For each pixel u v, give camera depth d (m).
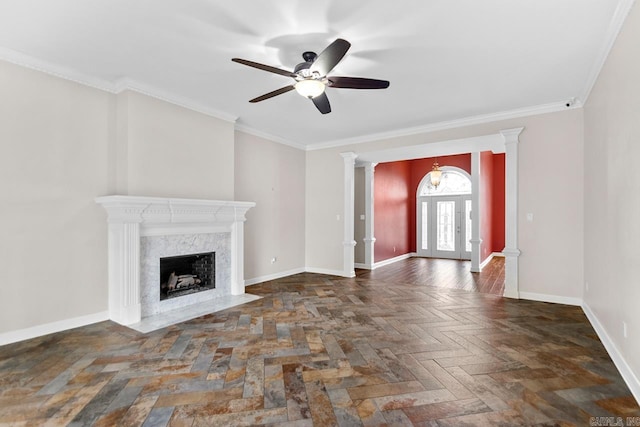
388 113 4.42
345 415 1.80
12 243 2.82
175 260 4.05
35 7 2.19
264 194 5.48
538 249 4.23
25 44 2.68
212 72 3.19
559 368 2.35
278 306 3.94
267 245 5.54
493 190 8.87
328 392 2.04
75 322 3.18
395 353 2.61
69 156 3.16
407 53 2.80
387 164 7.96
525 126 4.27
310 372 2.29
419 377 2.22
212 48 2.74
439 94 3.73
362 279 5.69
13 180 2.82
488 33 2.49
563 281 4.07
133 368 2.35
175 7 2.20
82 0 2.11
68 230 3.15
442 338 2.92
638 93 1.95
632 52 2.06
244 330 3.12
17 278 2.84
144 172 3.51
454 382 2.16
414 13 2.25
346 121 4.80
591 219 3.44
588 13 2.23
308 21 2.35
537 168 4.21
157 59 2.94
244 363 2.43
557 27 2.40
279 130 5.32
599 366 2.38
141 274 3.49
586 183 3.71
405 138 5.27
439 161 8.94
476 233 6.59
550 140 4.12
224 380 2.18
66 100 3.14
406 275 6.11
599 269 3.05
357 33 2.50
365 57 2.87
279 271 5.79
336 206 6.08
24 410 1.85
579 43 2.62
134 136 3.42
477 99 3.89
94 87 3.34
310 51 2.77
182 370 2.32
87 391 2.04
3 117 2.76
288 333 3.04
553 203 4.11
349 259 5.88
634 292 2.03
